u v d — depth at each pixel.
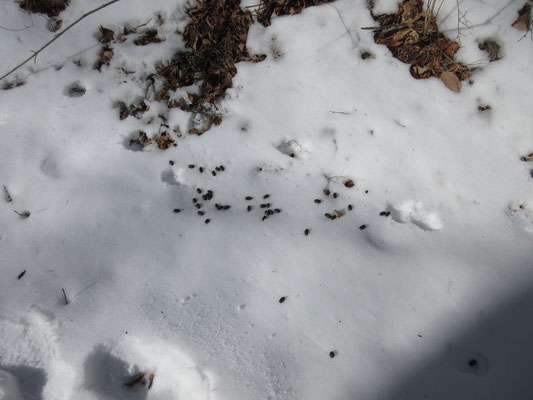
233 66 1.02
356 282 0.85
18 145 0.98
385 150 0.95
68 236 0.91
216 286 0.85
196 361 0.79
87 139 0.98
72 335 0.81
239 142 0.98
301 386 0.78
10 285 0.87
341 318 0.82
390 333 0.81
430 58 0.99
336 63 1.01
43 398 0.75
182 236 0.90
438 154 0.94
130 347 0.80
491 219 0.90
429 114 0.97
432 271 0.86
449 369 0.79
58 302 0.85
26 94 1.01
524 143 0.94
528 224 0.89
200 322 0.82
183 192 0.94
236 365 0.79
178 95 1.01
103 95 1.01
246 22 1.03
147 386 0.78
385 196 0.92
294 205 0.92
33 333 0.81
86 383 0.77
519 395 0.77
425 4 1.00
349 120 0.97
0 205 0.93
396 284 0.85
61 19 1.04
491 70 0.98
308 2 1.03
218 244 0.89
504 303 0.83
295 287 0.85
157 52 1.02
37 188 0.95
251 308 0.83
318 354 0.80
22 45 1.03
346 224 0.90
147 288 0.86
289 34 1.02
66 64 1.03
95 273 0.87
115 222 0.92
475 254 0.87
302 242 0.88
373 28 1.01
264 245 0.88
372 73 1.00
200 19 1.03
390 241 0.88
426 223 0.91
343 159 0.95
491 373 0.78
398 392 0.78
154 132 0.99
